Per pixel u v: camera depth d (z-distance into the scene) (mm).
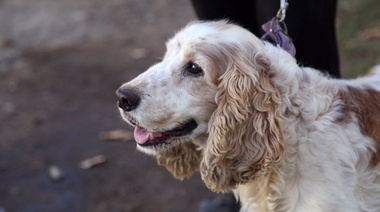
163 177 4672
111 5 8125
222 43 2666
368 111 2775
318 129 2670
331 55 3326
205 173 2750
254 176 2689
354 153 2680
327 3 3176
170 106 2668
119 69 6383
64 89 6051
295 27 3160
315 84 2752
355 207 2717
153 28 7359
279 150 2592
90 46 6992
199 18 3541
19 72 6465
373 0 6852
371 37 6086
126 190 4570
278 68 2670
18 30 7516
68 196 4555
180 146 3094
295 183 2734
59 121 5512
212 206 3895
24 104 5820
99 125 5410
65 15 7883
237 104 2611
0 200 4543
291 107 2666
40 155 5047
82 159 4969
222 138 2643
